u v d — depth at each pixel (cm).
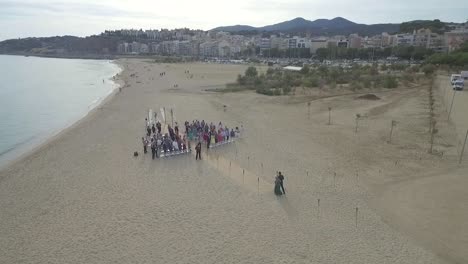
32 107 7250
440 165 3416
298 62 19400
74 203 2705
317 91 8225
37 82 12106
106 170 3353
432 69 10394
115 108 6519
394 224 2378
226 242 2180
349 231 2294
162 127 4919
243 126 4997
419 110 5872
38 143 4569
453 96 6706
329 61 19275
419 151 3831
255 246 2138
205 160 3578
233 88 9088
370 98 7062
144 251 2097
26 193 2902
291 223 2391
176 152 3712
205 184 3008
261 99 7300
